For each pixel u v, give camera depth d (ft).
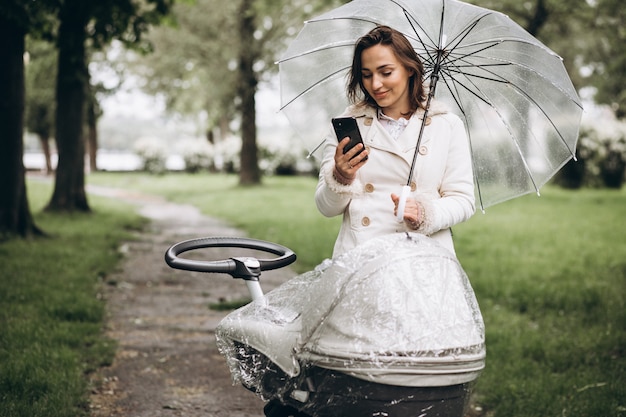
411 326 7.86
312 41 10.22
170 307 24.82
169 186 101.86
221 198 76.28
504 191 10.46
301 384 8.38
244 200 72.54
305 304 8.24
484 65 9.86
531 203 64.03
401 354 7.77
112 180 115.96
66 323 20.76
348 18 9.77
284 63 10.48
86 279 27.40
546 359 18.57
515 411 15.07
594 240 41.16
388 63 8.78
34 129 123.03
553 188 80.53
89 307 22.65
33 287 24.71
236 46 84.23
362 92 9.55
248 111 91.15
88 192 88.48
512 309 24.95
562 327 22.15
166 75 91.25
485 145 10.36
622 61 78.07
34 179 107.96
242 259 9.42
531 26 70.44
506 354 18.92
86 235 40.65
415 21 9.50
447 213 8.61
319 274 8.96
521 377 16.97
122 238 42.09
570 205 62.08
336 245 9.14
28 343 18.16
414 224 8.41
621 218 51.98
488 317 23.17
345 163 8.41
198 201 75.10
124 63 93.91
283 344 8.46
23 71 36.96
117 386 16.57
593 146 78.64
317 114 10.61
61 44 46.65
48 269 28.68
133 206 67.87
